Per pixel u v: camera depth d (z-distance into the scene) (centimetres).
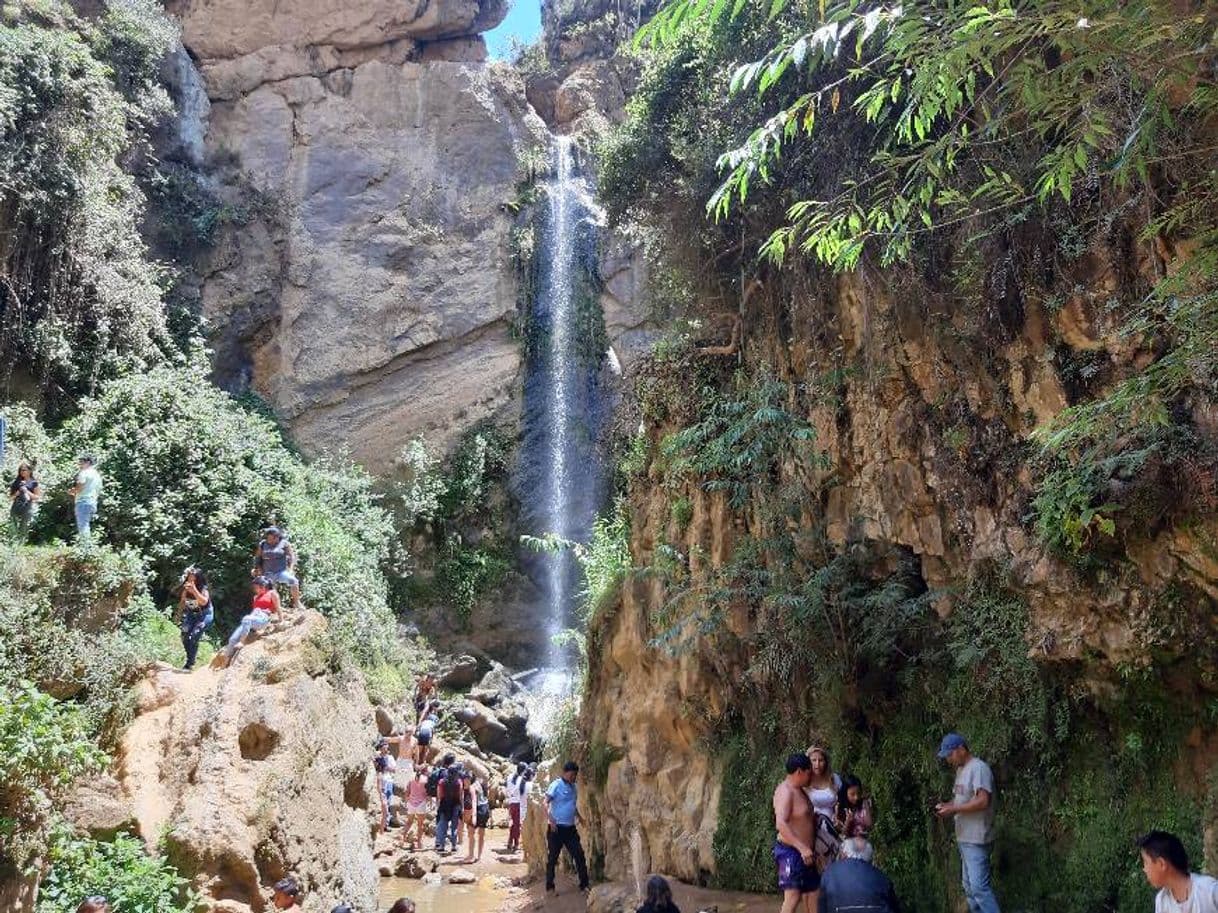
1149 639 594
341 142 2556
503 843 1476
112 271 1766
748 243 1013
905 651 800
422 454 2389
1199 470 562
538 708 2047
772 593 848
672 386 1112
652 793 1010
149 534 1483
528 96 3097
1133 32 371
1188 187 539
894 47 388
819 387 901
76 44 1680
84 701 932
